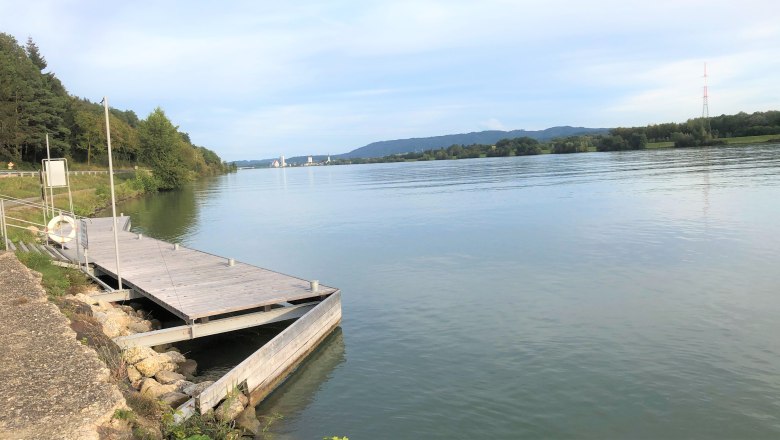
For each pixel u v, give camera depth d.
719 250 24.41
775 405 10.85
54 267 18.02
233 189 99.50
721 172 67.25
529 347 14.28
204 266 20.98
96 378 9.14
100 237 29.59
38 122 80.44
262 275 19.23
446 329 15.99
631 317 16.17
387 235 34.25
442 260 25.48
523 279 21.11
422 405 11.52
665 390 11.63
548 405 11.23
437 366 13.45
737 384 11.77
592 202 45.22
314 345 15.01
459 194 60.81
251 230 40.31
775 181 53.06
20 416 7.79
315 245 32.16
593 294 18.67
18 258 18.06
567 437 10.04
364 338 15.70
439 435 10.30
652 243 26.75
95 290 18.73
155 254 23.89
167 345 14.85
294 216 48.72
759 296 17.59
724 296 17.73
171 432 9.06
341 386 12.67
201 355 14.93
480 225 35.88
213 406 10.48
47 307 12.81
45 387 8.77
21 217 34.69
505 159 193.75
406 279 22.14
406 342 15.19
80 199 52.81
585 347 14.09
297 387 12.75
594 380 12.23
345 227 39.28
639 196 47.59
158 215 52.66
